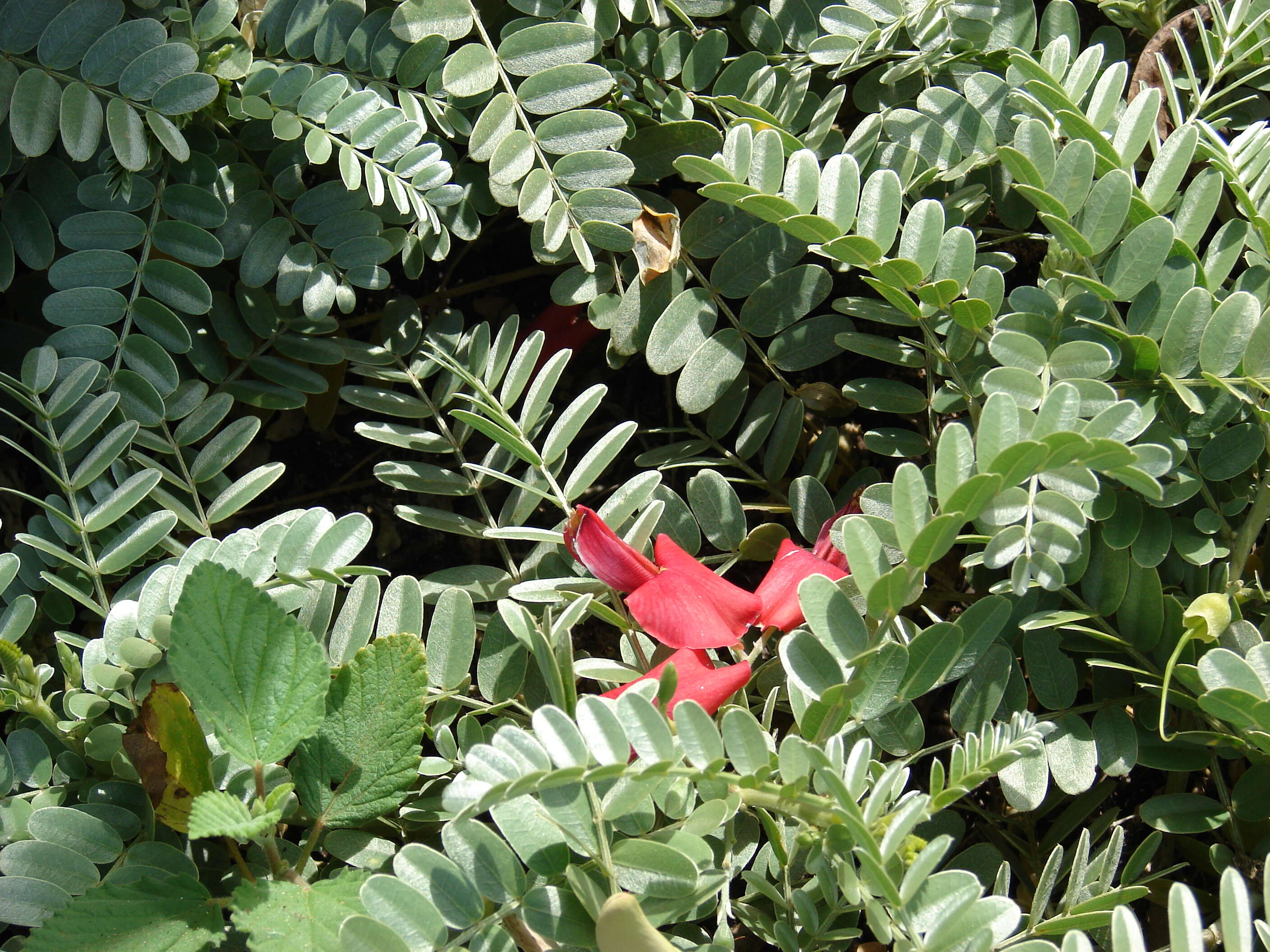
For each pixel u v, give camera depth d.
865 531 1.25
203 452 1.82
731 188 1.51
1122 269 1.53
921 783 1.92
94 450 1.67
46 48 1.68
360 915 1.12
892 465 2.33
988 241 2.12
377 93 1.90
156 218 1.83
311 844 1.39
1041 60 1.90
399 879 1.17
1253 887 1.52
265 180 1.98
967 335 1.69
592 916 1.20
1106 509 1.52
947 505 1.19
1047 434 1.26
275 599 1.54
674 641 1.44
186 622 1.31
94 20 1.70
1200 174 1.58
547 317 2.37
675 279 1.97
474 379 1.81
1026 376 1.43
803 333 1.93
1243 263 2.04
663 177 2.05
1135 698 1.57
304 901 1.26
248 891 1.25
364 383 2.36
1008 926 1.17
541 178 1.82
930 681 1.29
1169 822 1.53
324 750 1.41
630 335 1.96
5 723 1.83
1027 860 1.78
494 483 1.96
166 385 1.80
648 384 2.45
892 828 1.08
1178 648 1.43
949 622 1.40
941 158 1.91
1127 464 1.24
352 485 2.39
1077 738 1.54
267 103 1.85
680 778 1.32
